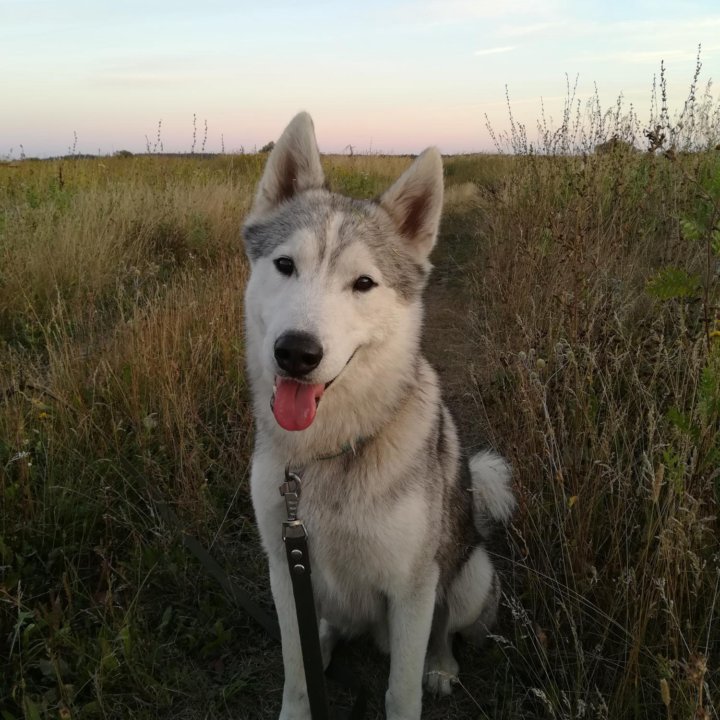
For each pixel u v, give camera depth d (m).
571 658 0.66
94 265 1.76
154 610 0.76
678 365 0.74
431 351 1.63
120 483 0.91
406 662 0.62
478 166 6.24
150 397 1.06
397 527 0.60
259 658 0.73
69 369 1.07
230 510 0.93
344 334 0.61
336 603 0.67
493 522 0.92
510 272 1.58
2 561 0.76
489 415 1.05
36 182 2.95
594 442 0.74
